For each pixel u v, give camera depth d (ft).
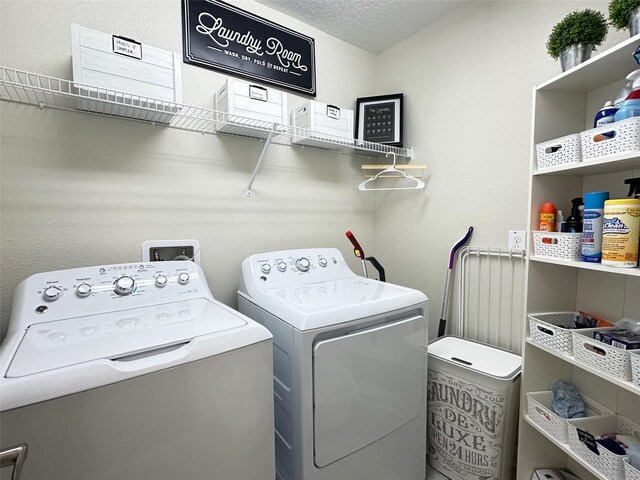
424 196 6.72
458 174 6.05
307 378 3.46
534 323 4.16
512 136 5.20
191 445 2.70
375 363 4.03
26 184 4.08
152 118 4.79
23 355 2.46
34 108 4.10
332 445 3.68
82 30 3.65
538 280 4.25
